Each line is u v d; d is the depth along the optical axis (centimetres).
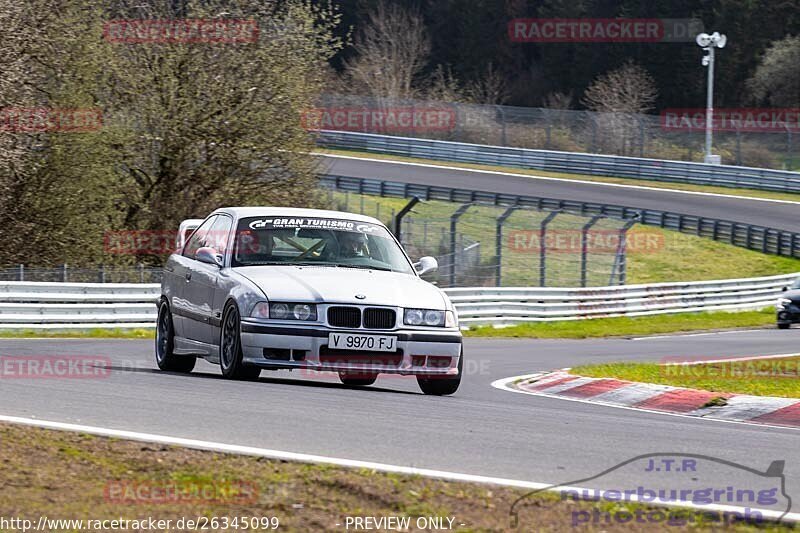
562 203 12688
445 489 1534
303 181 8550
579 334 7100
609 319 8375
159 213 8594
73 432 1855
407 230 11488
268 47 8256
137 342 4762
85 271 6394
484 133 18288
